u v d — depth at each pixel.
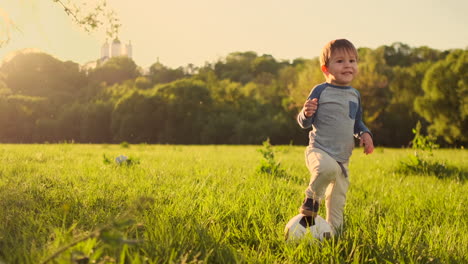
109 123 65.25
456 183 6.82
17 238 2.51
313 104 2.98
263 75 81.19
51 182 4.83
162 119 63.97
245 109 63.91
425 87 41.44
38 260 2.09
